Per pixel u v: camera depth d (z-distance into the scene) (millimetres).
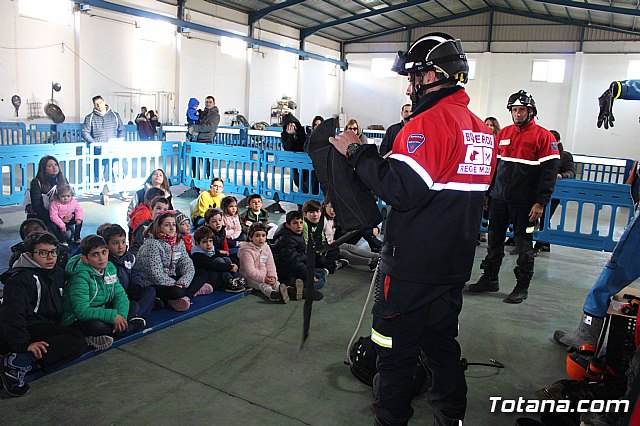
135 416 2400
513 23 19703
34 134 11031
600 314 2947
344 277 4797
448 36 1822
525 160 4039
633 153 18547
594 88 18859
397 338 1853
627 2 13242
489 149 1873
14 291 2637
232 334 3381
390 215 1835
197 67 16328
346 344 3289
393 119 22812
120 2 13484
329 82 22891
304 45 20625
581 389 2473
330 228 4840
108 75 13820
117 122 8203
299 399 2617
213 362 2971
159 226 3676
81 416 2383
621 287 2891
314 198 7367
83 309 2938
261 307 3902
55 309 2889
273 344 3248
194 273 3885
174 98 15867
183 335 3332
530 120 4043
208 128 8953
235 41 17734
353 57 23156
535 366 3109
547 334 3604
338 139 1745
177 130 12914
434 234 1756
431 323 1848
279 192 7711
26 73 12047
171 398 2570
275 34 19203
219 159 8336
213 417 2422
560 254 6035
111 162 7605
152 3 14328
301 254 4477
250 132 13547
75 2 12352
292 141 7660
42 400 2504
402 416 1905
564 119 19453
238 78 18094
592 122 19016
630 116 18359
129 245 4547
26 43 11969
